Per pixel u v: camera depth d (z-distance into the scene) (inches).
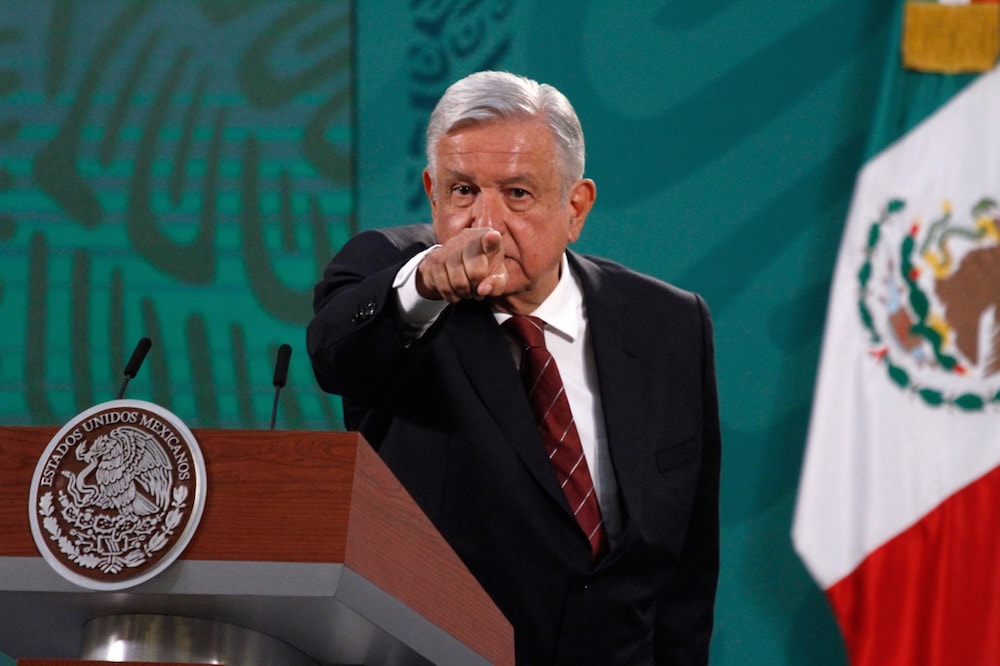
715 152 660.7
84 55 677.3
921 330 620.4
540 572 270.5
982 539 599.2
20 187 669.3
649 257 655.8
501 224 269.4
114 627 193.2
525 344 288.0
